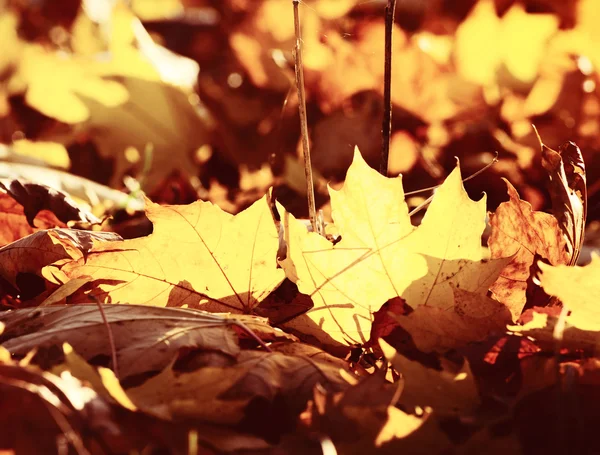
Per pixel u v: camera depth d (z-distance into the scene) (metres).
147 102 1.85
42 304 1.11
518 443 1.00
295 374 1.05
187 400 1.01
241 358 1.05
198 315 1.08
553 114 1.77
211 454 1.00
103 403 1.00
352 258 1.11
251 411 1.03
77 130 1.86
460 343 1.07
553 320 1.06
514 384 1.05
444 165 1.72
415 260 1.11
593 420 1.02
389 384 1.04
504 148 1.69
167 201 1.69
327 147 1.73
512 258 1.11
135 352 1.05
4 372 1.00
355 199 1.11
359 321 1.12
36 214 1.27
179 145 1.83
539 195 1.60
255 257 1.13
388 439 1.01
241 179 1.64
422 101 1.79
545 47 1.89
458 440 1.02
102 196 1.44
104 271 1.13
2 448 0.98
